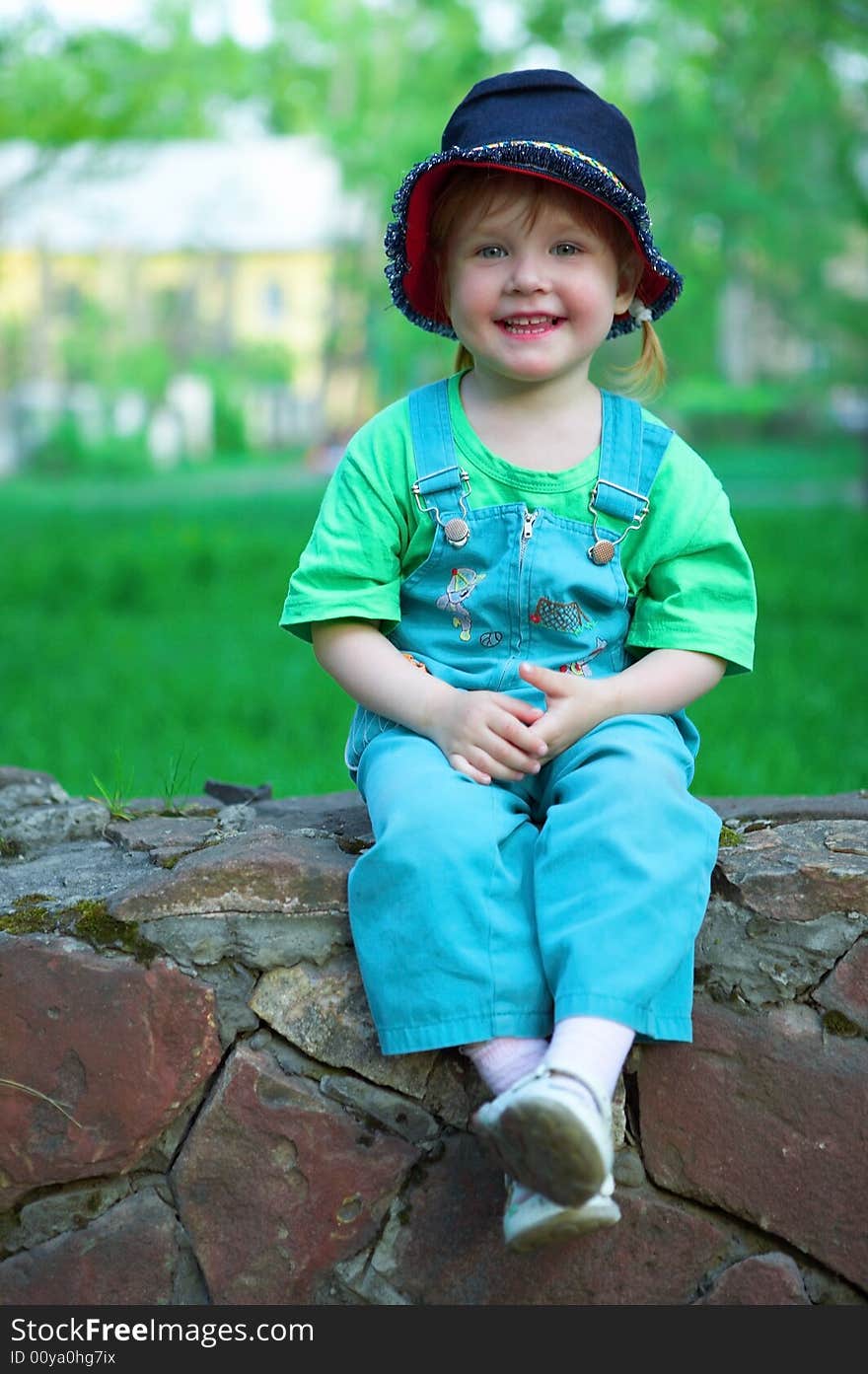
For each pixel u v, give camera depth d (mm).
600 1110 1646
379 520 2143
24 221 26906
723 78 15703
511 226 2092
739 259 18047
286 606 2137
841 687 5613
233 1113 1936
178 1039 1940
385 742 2053
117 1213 1951
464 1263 1926
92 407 32969
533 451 2148
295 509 16719
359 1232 1932
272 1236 1933
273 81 26453
